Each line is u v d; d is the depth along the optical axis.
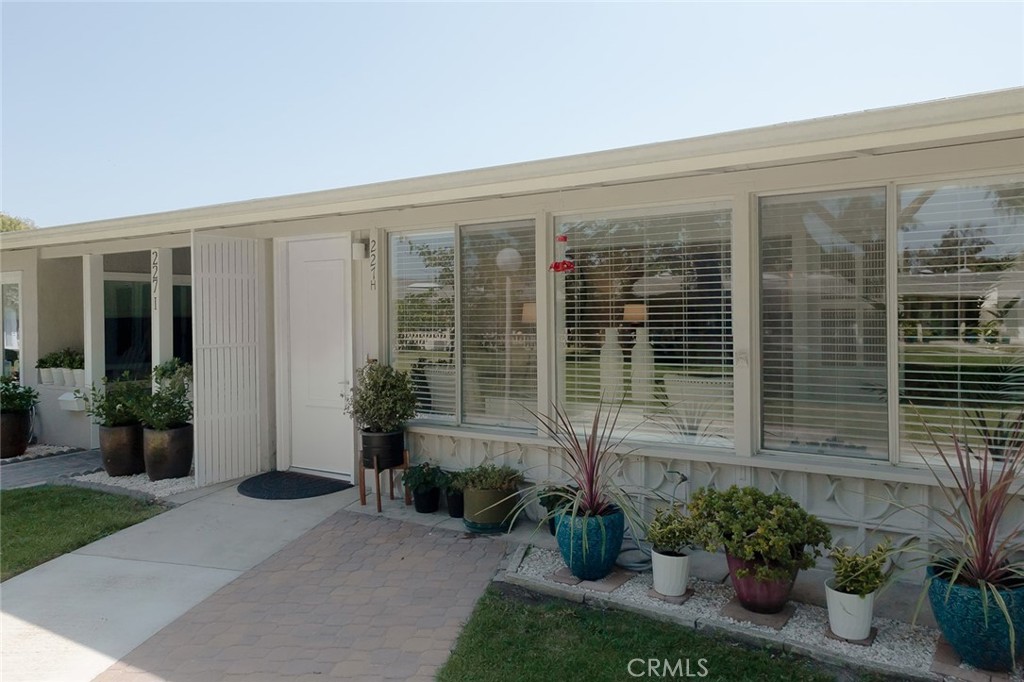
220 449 6.73
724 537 3.71
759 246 4.46
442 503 5.78
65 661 3.50
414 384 6.06
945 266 3.93
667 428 4.84
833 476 4.18
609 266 5.06
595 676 3.20
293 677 3.29
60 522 5.66
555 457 5.29
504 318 5.55
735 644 3.48
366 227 6.25
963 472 3.35
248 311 7.03
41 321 9.22
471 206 5.62
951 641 3.19
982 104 3.00
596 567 4.17
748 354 4.45
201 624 3.88
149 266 9.23
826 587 3.53
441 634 3.67
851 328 4.20
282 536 5.23
